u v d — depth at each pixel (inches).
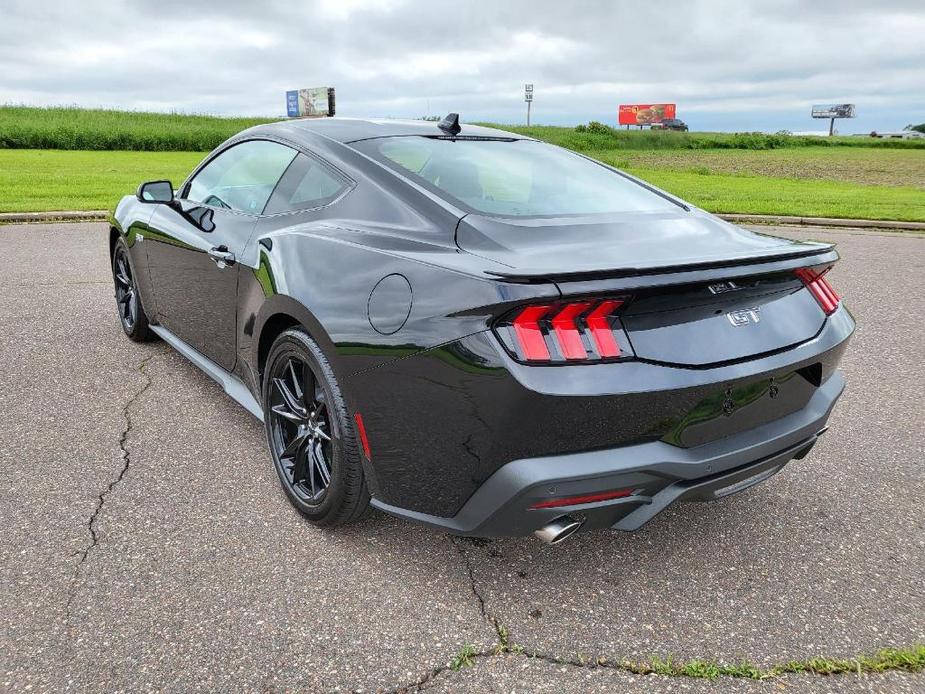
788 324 91.4
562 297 73.1
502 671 77.4
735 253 86.5
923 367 185.3
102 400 146.7
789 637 84.4
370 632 82.7
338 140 114.6
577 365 74.9
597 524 84.4
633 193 113.9
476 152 115.9
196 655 77.7
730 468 87.5
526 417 74.5
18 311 210.5
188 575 91.6
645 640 83.2
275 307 103.9
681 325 81.4
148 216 156.1
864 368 184.2
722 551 102.6
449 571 95.3
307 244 101.7
